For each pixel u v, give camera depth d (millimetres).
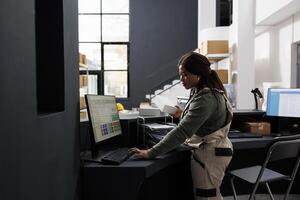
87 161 1663
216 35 5766
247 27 5016
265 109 2689
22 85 951
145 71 8531
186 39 8578
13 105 892
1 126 824
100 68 8438
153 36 8516
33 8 1037
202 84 1634
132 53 8461
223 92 1665
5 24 846
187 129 1559
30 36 1012
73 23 1518
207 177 1631
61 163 1313
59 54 1373
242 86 4949
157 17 8477
